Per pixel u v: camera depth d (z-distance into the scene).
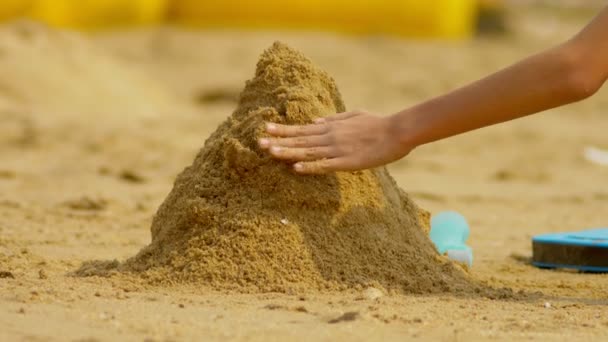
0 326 3.41
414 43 24.27
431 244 4.69
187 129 13.05
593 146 13.76
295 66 4.56
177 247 4.34
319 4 24.45
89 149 11.26
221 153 4.43
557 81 3.96
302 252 4.21
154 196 8.16
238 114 4.57
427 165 11.23
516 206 8.55
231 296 4.02
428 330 3.55
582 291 4.77
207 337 3.33
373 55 22.19
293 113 4.32
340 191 4.34
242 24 24.06
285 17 24.34
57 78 14.84
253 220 4.25
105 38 22.02
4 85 14.14
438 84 19.84
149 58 20.69
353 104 16.88
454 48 24.30
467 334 3.51
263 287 4.12
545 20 37.22
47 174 9.46
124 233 6.20
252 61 21.05
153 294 4.04
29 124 12.45
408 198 4.79
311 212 4.30
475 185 9.92
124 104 15.20
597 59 3.96
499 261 5.78
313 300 3.96
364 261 4.28
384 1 24.92
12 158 10.54
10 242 5.62
